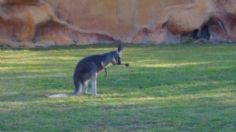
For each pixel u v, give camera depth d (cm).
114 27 3581
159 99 1647
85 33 3519
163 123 1334
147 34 3612
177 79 2070
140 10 3619
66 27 3478
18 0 3312
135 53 3033
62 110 1479
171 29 3644
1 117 1395
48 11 3406
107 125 1319
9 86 1902
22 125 1318
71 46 3384
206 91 1797
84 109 1493
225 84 1950
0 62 2625
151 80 2045
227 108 1505
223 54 3031
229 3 3744
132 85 1931
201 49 3284
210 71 2297
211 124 1318
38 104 1566
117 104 1563
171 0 3656
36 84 1945
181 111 1459
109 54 1711
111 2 3575
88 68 1681
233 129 1280
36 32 3397
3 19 3297
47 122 1342
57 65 2527
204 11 3656
